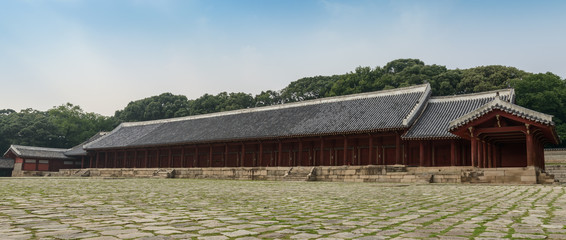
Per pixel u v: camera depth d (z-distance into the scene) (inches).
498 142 1782.7
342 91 4320.9
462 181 1338.6
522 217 446.6
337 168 1980.8
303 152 2428.6
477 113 1376.7
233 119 2859.3
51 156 3577.8
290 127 2363.4
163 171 2810.0
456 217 449.1
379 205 596.1
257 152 2632.9
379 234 339.0
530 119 1288.1
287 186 1269.7
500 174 1282.0
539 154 1654.8
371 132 2034.9
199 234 332.5
